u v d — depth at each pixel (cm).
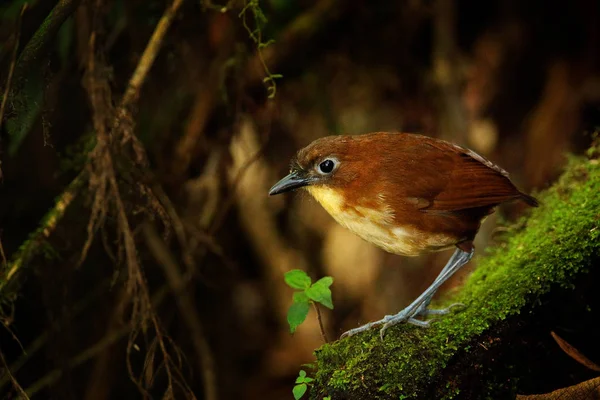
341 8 1179
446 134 1259
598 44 1268
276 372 1328
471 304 697
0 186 1065
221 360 1305
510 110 1334
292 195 1317
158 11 977
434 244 697
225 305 1316
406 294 1318
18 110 735
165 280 1177
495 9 1319
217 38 1055
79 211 981
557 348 661
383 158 690
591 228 682
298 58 1184
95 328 1120
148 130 1082
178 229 939
